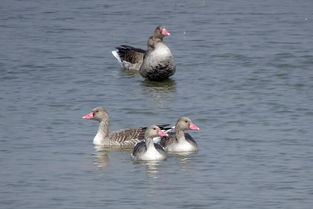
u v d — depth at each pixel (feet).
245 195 74.02
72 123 96.37
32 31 145.69
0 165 82.07
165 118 98.53
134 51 124.36
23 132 92.73
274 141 88.99
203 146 87.97
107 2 170.91
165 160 83.76
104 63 126.41
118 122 97.25
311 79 115.24
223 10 162.40
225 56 128.16
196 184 76.79
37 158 84.12
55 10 162.71
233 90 110.52
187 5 167.32
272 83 113.70
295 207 71.41
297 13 158.81
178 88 112.27
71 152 86.33
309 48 131.64
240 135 91.30
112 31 145.89
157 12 160.56
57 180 78.02
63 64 124.77
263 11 161.07
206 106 103.04
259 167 81.10
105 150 87.86
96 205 71.92
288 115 98.84
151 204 72.02
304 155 84.28
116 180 77.97
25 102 104.99
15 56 128.57
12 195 74.43
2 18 155.63
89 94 109.19
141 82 116.16
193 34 142.61
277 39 138.00
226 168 81.00
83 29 147.33
